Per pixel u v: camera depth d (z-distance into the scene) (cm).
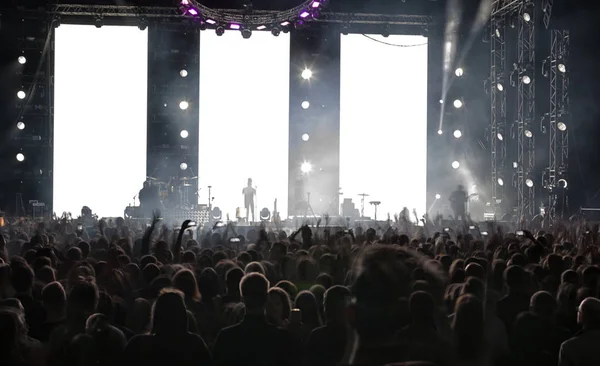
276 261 1034
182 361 492
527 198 2877
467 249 1335
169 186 3016
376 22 3136
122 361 496
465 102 3197
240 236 1449
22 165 3112
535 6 2811
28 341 524
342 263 938
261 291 516
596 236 1410
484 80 3170
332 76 3188
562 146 2722
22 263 728
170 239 1528
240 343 509
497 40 3048
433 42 3186
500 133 3023
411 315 401
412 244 1262
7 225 2209
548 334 570
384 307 277
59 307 625
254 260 1005
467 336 414
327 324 567
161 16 3053
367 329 277
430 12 3138
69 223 1927
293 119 3184
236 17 2820
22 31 3069
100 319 559
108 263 811
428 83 3209
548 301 593
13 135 3098
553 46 2772
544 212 2616
